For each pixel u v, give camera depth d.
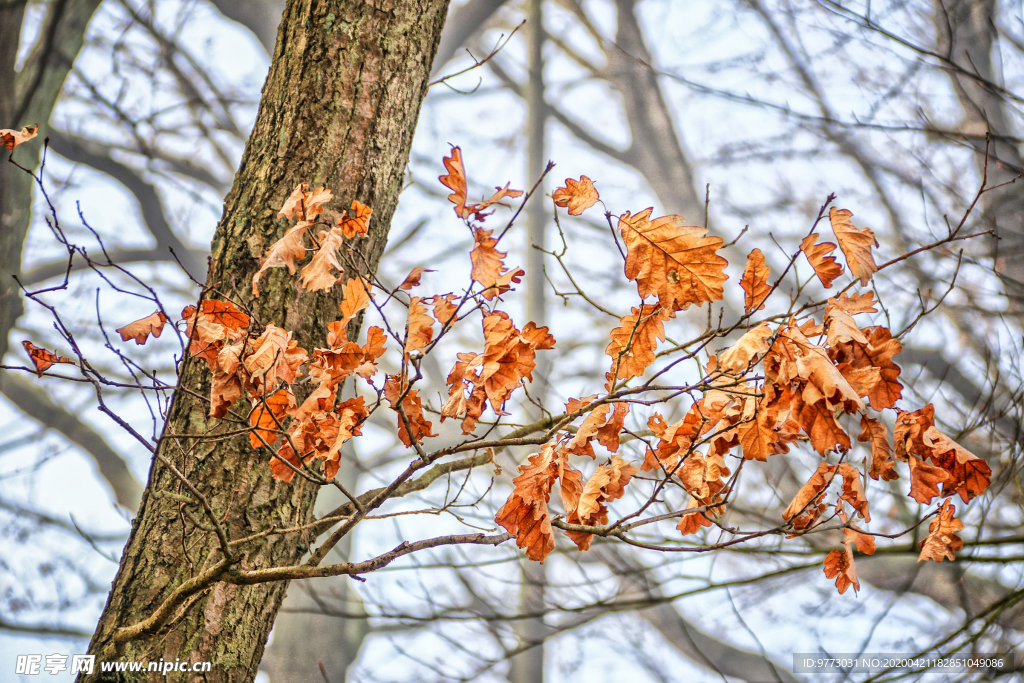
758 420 3.67
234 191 4.05
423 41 4.14
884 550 5.52
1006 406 5.00
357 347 3.69
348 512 3.92
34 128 3.70
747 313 3.69
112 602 3.88
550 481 3.66
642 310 3.68
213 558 3.88
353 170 4.04
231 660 3.86
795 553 5.52
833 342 3.65
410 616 5.20
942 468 3.73
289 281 3.96
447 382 3.71
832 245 3.67
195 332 3.68
